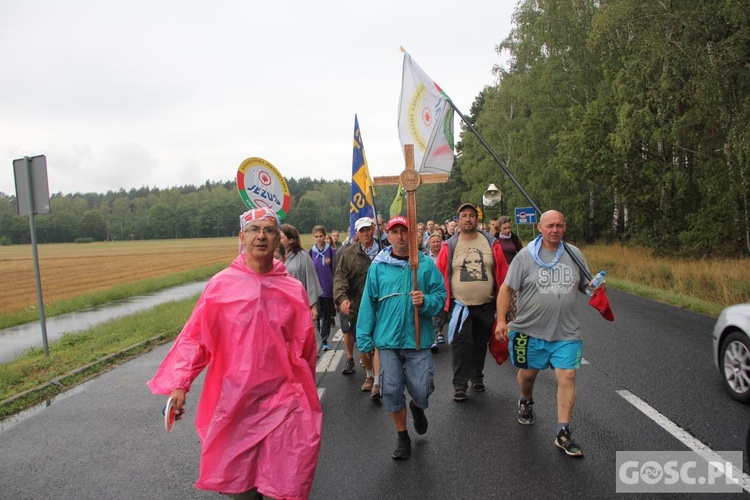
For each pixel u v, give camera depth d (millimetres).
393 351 4289
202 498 3748
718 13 14805
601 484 3684
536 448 4312
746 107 15008
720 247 19984
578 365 4277
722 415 4930
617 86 20750
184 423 5352
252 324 2879
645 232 24062
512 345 4461
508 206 39719
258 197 8070
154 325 10820
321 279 8141
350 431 4867
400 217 4352
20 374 7227
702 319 10289
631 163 22516
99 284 27156
